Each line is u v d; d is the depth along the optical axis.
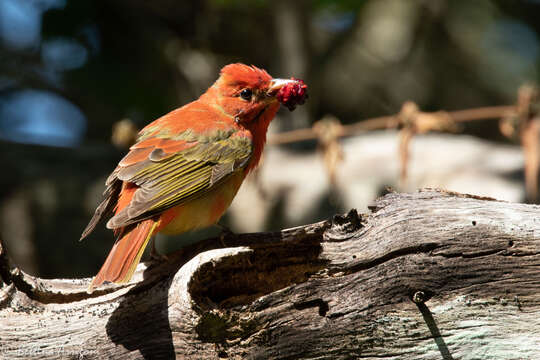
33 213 15.62
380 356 7.13
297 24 16.98
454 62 18.36
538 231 7.22
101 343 7.34
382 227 7.37
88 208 15.87
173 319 7.13
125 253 7.62
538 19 18.59
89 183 16.06
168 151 8.84
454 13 18.45
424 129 10.53
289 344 7.09
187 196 8.48
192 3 17.20
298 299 7.14
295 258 7.53
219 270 7.27
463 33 18.45
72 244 15.64
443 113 10.57
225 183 9.12
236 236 7.78
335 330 7.12
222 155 9.11
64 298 7.84
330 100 18.00
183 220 8.73
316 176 15.74
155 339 7.21
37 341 7.42
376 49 18.09
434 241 7.22
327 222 7.51
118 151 16.70
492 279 7.13
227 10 17.33
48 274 15.45
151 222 8.02
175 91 16.72
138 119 16.39
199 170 8.88
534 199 10.38
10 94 17.02
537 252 7.16
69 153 16.58
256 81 9.64
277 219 15.52
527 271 7.14
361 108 18.00
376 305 7.15
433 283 7.14
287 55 17.06
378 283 7.20
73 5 15.62
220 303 7.30
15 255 15.26
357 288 7.21
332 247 7.44
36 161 16.27
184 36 17.20
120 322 7.37
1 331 7.47
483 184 14.56
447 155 15.34
